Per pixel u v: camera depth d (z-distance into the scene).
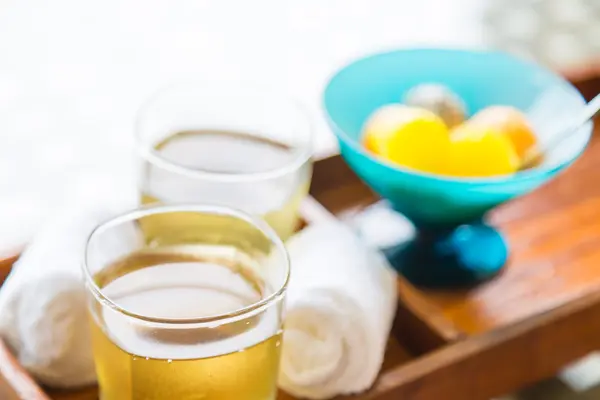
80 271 0.62
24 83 1.13
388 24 1.37
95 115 1.08
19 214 0.92
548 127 0.76
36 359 0.62
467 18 1.41
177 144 0.68
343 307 0.62
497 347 0.66
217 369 0.55
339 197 0.79
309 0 1.43
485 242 0.75
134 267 0.59
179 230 0.59
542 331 0.68
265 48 1.27
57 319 0.62
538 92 0.78
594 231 0.77
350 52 1.27
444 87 0.77
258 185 0.64
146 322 0.54
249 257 0.59
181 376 0.55
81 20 1.31
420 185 0.69
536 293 0.72
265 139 0.69
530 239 0.77
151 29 1.30
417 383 0.64
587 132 0.71
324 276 0.63
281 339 0.57
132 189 0.68
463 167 0.71
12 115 1.06
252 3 1.41
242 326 0.55
